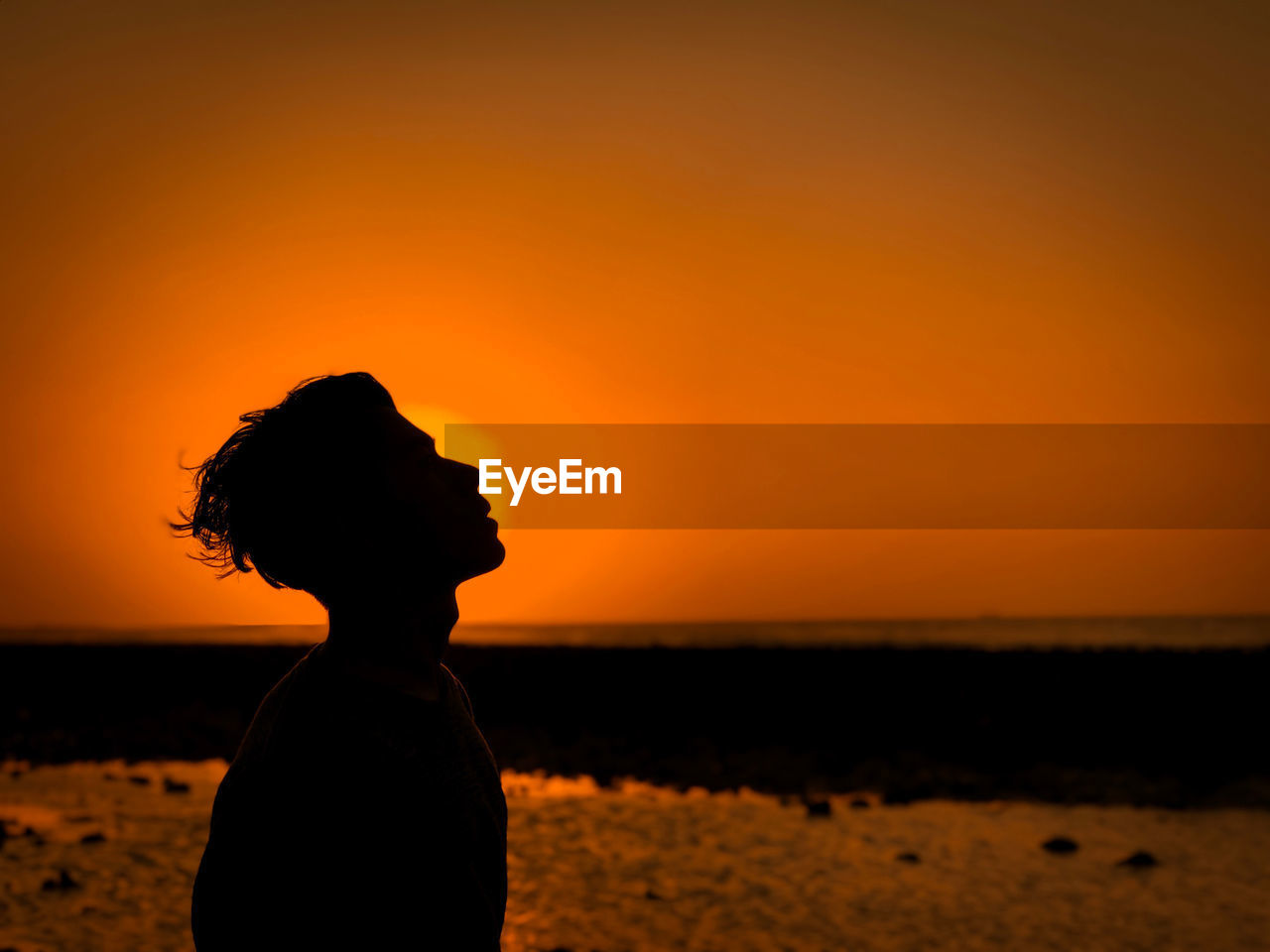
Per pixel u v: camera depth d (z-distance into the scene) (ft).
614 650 152.35
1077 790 43.09
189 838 30.14
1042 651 142.10
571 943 21.12
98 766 48.60
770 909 23.63
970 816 36.22
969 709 77.41
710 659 122.72
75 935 21.35
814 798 39.93
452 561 4.13
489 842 4.02
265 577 4.15
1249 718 71.46
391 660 3.95
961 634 336.90
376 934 3.53
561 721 72.13
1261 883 26.25
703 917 22.99
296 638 245.65
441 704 4.05
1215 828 34.19
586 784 43.93
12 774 44.88
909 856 28.76
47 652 154.30
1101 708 77.25
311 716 3.73
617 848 30.01
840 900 24.38
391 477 4.05
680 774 47.39
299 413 4.07
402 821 3.64
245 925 3.53
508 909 23.63
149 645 196.54
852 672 104.06
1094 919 22.99
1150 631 338.95
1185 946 21.09
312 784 3.60
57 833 30.91
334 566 3.94
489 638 324.80
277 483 3.94
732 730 67.05
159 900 23.76
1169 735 64.49
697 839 31.35
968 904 24.11
